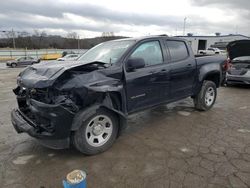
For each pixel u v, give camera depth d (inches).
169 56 180.1
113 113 139.6
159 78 168.1
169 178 111.8
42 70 131.7
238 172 115.8
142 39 163.3
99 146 135.3
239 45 342.3
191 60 197.8
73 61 156.4
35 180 111.7
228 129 173.8
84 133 127.6
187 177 112.3
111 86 134.1
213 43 2240.4
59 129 120.2
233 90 331.6
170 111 220.8
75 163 126.6
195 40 2193.7
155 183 108.3
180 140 154.7
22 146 147.3
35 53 2155.5
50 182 110.3
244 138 157.1
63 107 118.2
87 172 117.8
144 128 177.6
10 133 167.8
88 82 125.0
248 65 329.4
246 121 191.8
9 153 138.3
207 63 213.5
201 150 139.9
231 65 343.9
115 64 143.4
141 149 142.1
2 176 114.9
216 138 157.4
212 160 127.7
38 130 124.7
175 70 180.7
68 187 80.7
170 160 128.3
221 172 116.0
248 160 127.5
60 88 120.5
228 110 225.0
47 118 121.2
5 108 235.6
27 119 133.0
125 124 148.3
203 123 187.3
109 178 112.7
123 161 128.1
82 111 126.1
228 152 136.9
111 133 140.7
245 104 249.1
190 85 200.1
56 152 139.2
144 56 161.8
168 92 179.6
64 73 121.9
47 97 121.7
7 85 409.1
